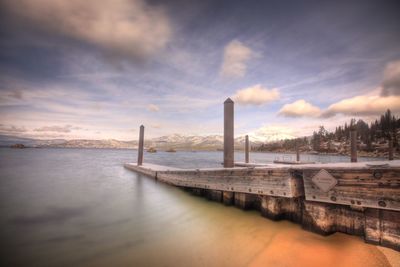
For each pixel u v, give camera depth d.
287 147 190.75
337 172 5.61
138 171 23.05
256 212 8.48
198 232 7.19
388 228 4.87
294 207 7.18
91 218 9.02
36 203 11.47
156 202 11.44
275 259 5.13
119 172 25.03
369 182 5.10
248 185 8.11
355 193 5.29
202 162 50.50
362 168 5.22
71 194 13.66
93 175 22.42
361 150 108.75
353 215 5.64
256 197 8.68
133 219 8.86
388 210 4.90
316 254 5.11
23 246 6.41
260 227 7.01
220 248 5.97
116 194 13.59
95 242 6.69
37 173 23.98
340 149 125.69
